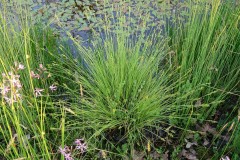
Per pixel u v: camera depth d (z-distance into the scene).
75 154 2.59
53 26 3.96
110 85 2.89
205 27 3.13
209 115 3.03
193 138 2.84
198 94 2.96
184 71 3.03
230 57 3.13
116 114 2.79
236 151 2.67
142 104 2.68
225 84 3.11
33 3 4.25
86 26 3.98
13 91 2.03
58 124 2.84
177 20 3.84
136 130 2.93
